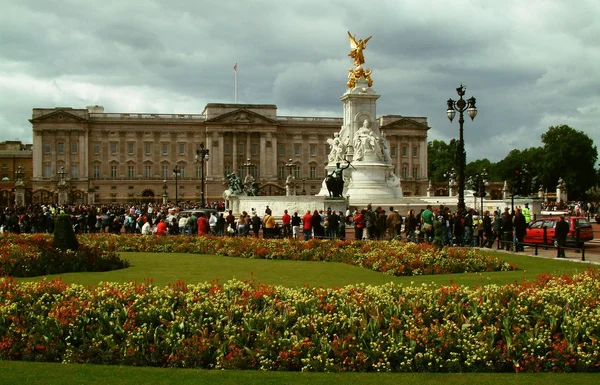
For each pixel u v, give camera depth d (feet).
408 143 551.59
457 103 135.03
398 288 52.19
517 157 603.26
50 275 83.05
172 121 522.06
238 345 44.55
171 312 47.37
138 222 173.27
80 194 505.66
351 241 107.14
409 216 133.90
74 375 40.93
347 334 45.29
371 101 227.20
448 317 46.88
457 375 41.93
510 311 46.75
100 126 515.09
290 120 541.34
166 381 39.86
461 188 133.39
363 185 214.69
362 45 228.84
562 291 50.29
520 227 119.03
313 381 40.19
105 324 46.70
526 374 42.22
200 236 124.98
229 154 526.57
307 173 542.57
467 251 92.32
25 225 179.93
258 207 211.00
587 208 277.85
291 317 46.88
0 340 46.32
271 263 99.35
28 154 596.29
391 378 41.06
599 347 43.27
